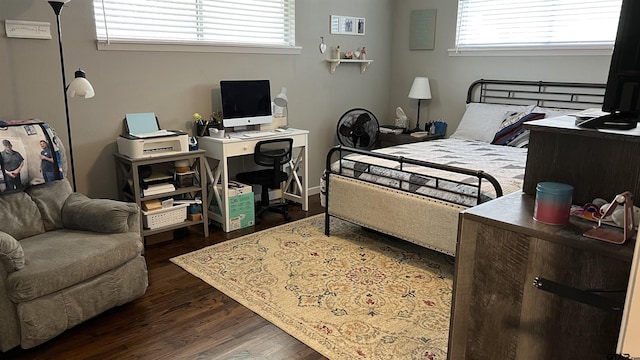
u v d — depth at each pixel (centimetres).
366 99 527
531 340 142
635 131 143
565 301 132
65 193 275
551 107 432
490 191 266
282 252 328
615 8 389
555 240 130
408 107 539
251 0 409
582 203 157
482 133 439
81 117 330
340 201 343
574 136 155
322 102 481
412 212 297
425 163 284
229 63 401
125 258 244
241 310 253
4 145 247
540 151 164
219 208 373
